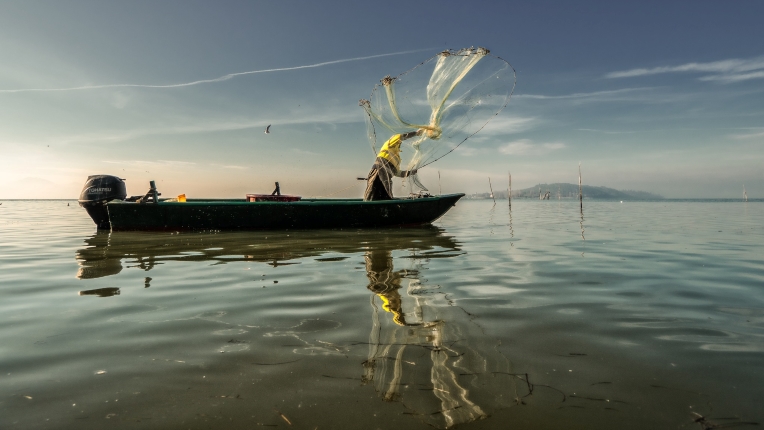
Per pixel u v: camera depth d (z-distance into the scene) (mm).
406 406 1610
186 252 6113
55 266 4938
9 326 2652
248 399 1674
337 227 10258
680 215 18922
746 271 4527
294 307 3082
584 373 1914
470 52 7844
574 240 7797
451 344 2293
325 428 1461
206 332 2514
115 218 9641
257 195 10859
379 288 3715
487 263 5109
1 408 1610
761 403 1633
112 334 2490
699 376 1883
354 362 2037
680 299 3322
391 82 8828
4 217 17875
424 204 10859
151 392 1741
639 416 1539
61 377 1891
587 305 3143
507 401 1647
